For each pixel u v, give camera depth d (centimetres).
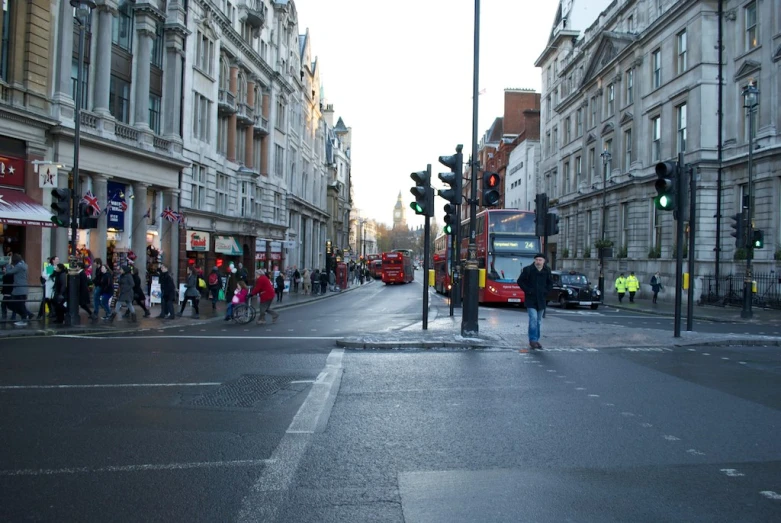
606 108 4450
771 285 2662
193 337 1445
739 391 825
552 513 424
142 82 2638
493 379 895
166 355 1120
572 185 5172
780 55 2716
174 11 2877
